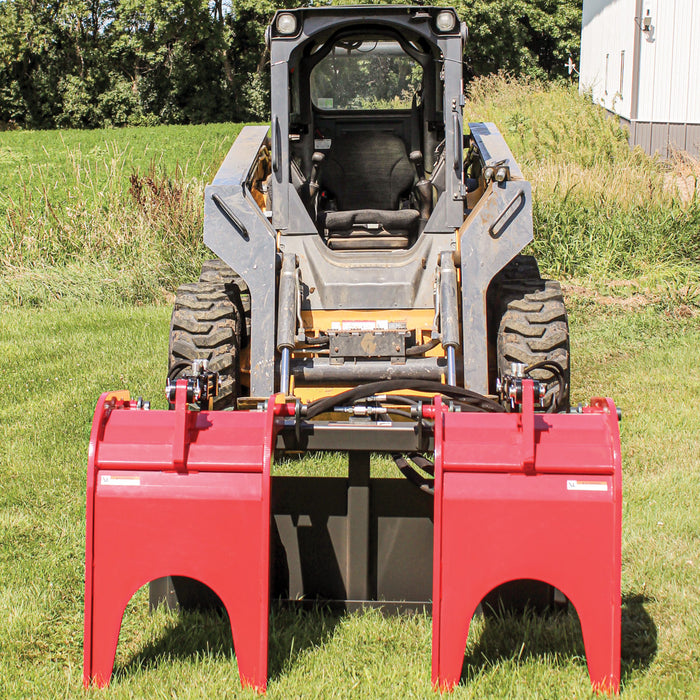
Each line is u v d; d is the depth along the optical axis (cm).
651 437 645
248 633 354
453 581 353
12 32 4709
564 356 490
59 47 4994
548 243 1152
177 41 4706
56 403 730
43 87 4834
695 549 480
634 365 827
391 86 599
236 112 4909
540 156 1534
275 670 367
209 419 368
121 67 5006
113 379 792
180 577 423
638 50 2400
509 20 4319
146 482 358
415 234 561
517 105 2117
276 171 525
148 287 1156
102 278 1159
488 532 352
